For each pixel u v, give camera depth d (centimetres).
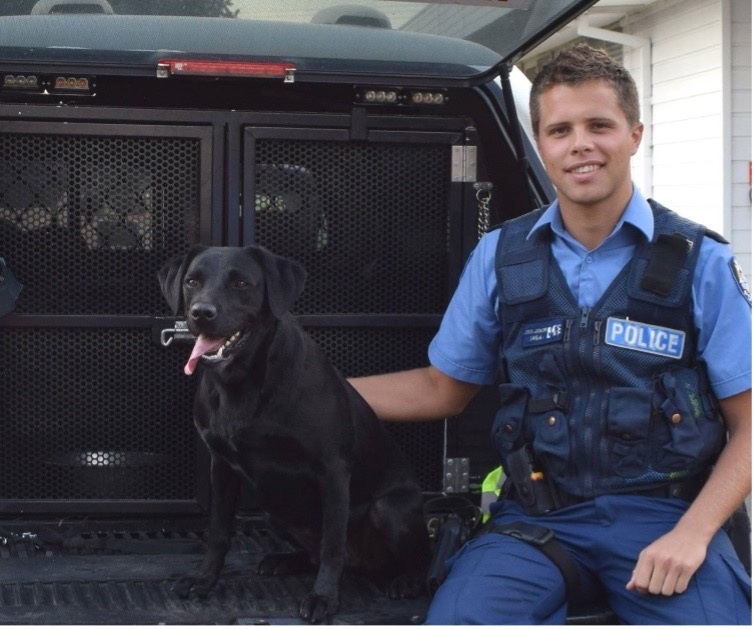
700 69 950
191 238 338
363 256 346
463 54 338
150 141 334
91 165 333
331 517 302
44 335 336
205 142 333
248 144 335
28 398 338
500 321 311
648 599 271
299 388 300
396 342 350
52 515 340
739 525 298
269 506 315
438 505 352
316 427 301
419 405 328
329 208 344
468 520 343
